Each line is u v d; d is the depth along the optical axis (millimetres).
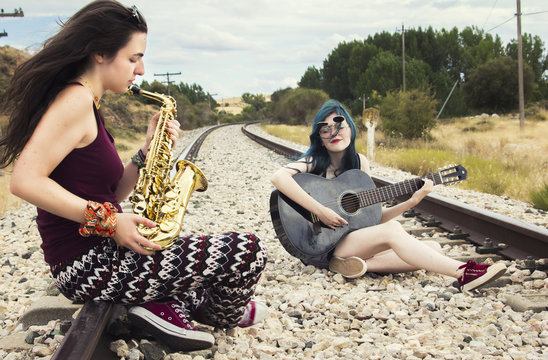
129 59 2059
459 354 2441
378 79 47250
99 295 2164
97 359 2191
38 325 2949
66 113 1844
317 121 3865
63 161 1964
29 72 1876
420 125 18703
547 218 5977
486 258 4223
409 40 62094
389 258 3689
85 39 1934
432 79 52188
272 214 3846
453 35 63594
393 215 3965
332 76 63375
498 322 2857
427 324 2832
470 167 10078
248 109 101562
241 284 2379
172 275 2180
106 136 2082
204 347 2426
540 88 65375
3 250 5031
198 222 5922
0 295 3715
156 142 2371
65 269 2166
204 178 2578
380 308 3100
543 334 2631
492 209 6496
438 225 5363
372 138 12906
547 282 3480
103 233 1935
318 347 2555
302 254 3740
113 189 2281
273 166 11672
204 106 71062
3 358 2510
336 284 3643
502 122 34250
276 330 2818
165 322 2293
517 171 9445
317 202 3658
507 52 68562
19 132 1937
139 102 48531
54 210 1847
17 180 1770
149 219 2125
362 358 2465
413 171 10867
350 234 3740
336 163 4016
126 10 2033
